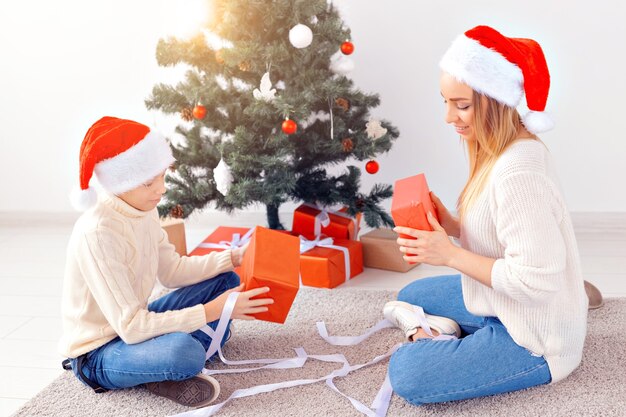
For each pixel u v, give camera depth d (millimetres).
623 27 2695
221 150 2318
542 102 1447
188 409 1656
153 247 1761
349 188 2531
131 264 1666
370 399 1688
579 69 2768
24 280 2584
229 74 2379
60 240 3061
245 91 2432
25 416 1651
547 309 1539
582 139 2840
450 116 1521
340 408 1647
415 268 2584
